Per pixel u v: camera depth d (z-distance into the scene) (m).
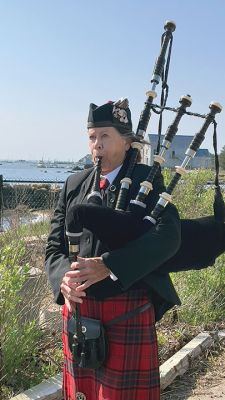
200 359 4.04
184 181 8.48
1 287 3.27
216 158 2.30
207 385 3.66
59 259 2.26
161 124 2.29
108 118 2.13
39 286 3.78
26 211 6.53
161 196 2.04
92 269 1.98
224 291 5.14
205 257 2.24
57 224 2.37
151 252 1.92
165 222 2.00
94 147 2.18
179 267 2.19
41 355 3.65
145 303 2.13
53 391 3.15
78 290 2.01
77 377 2.20
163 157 2.15
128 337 2.09
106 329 2.11
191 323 4.62
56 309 3.95
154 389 2.15
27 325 3.44
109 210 1.99
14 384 3.29
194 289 4.87
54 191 7.39
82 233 2.11
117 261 1.91
